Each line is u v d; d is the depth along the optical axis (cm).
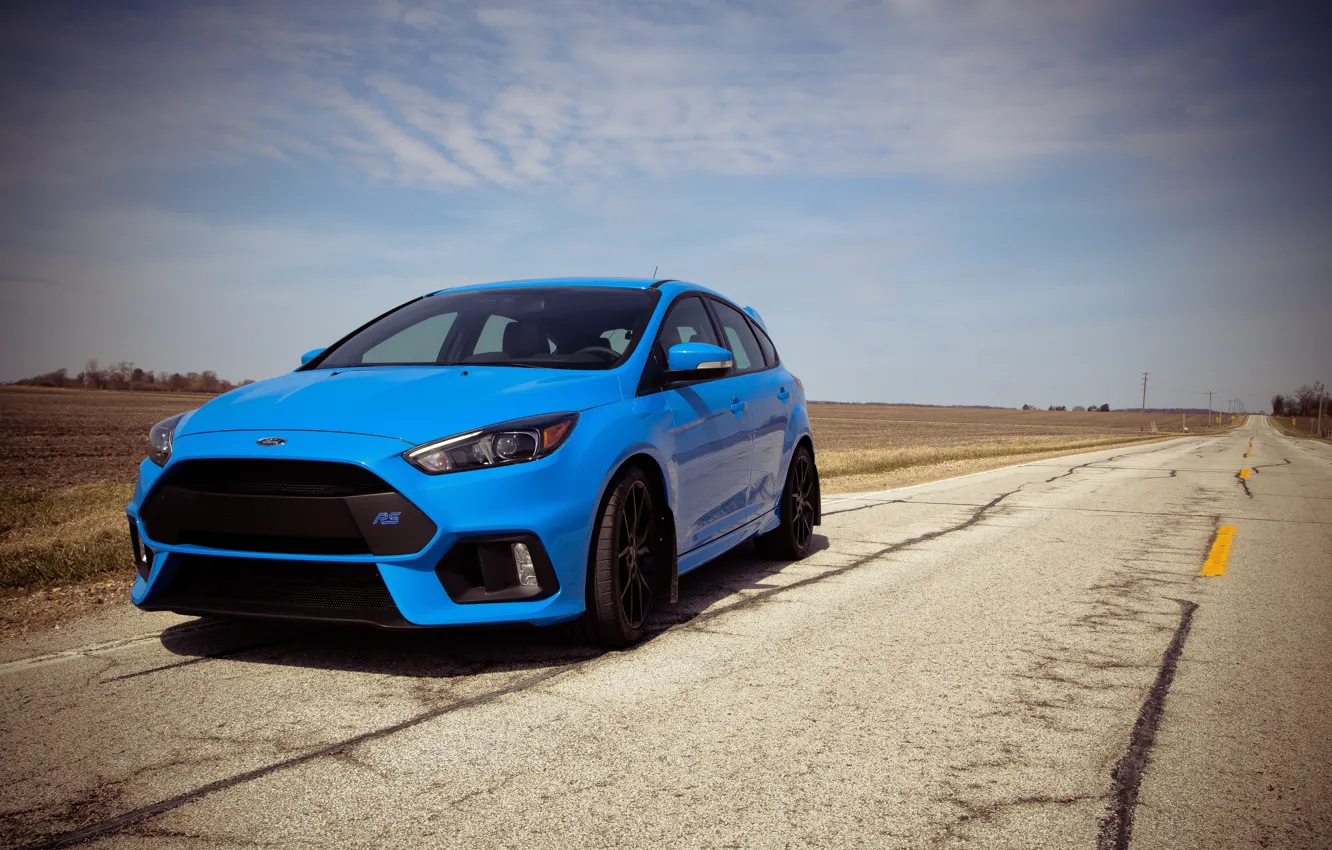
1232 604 435
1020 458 2098
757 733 254
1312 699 290
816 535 670
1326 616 410
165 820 197
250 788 214
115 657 323
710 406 432
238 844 186
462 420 309
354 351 422
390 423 305
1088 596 451
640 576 358
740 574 507
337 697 282
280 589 302
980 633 373
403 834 191
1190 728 262
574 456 320
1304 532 712
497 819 198
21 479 1433
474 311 439
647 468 371
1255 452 3078
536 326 418
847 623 389
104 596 426
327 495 292
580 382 351
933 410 18988
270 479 299
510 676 305
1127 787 220
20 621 378
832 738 251
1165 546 629
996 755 240
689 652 340
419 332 428
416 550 288
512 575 305
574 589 316
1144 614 412
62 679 298
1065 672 319
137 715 264
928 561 554
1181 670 322
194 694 283
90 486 1112
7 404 6412
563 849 185
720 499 442
